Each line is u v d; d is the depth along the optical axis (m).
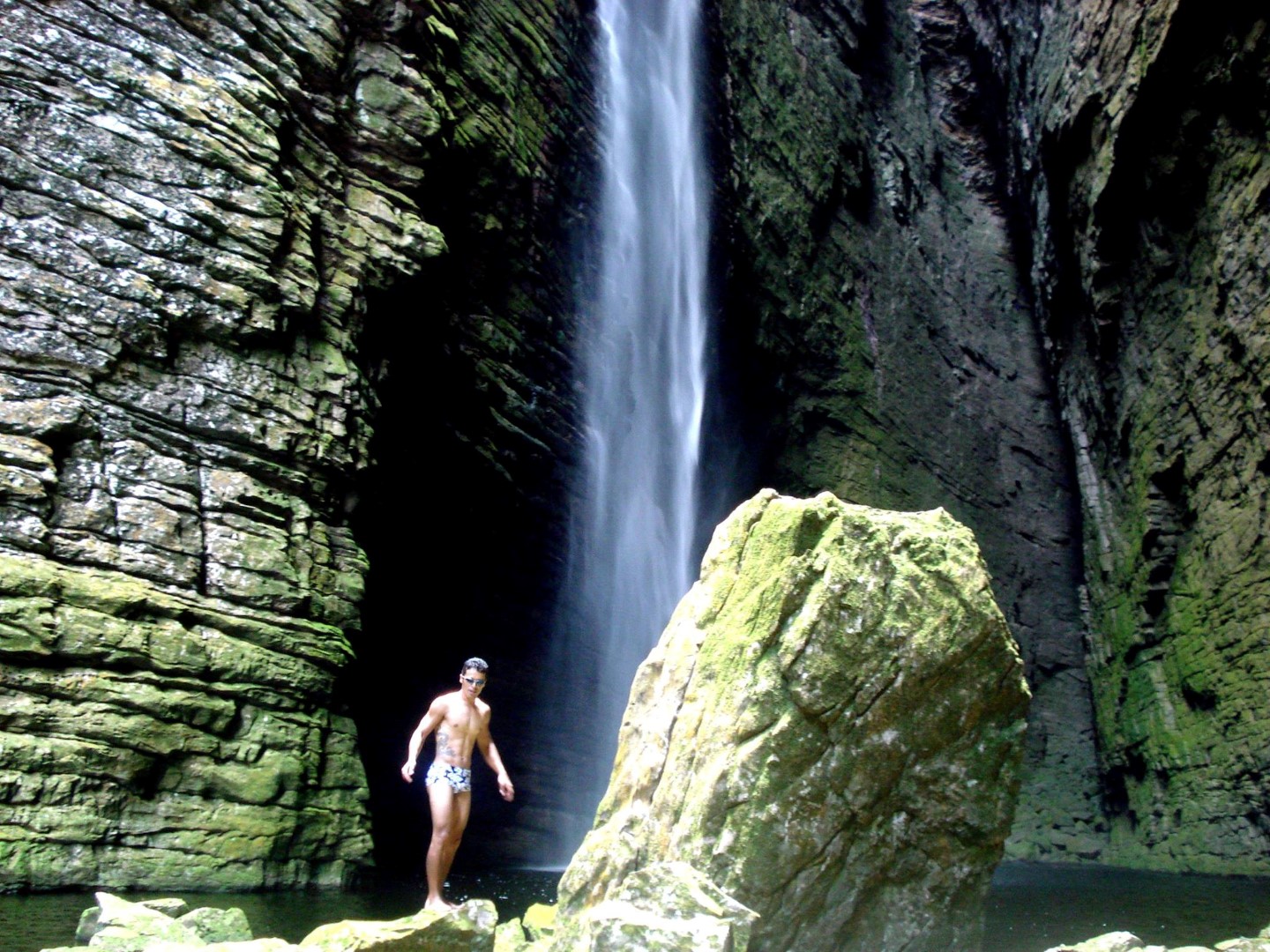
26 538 9.40
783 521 5.84
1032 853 26.50
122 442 10.39
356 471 12.71
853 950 5.28
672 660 5.96
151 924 5.88
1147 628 23.25
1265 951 6.01
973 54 35.34
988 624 5.54
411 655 17.17
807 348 27.84
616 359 21.98
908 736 5.44
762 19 28.27
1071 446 30.53
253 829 9.97
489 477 18.03
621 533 22.95
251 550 11.10
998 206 36.16
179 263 11.26
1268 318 18.17
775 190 27.22
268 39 13.16
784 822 5.21
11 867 8.29
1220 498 20.08
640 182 22.83
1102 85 23.17
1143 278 22.98
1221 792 19.28
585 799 21.34
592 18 21.58
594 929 4.46
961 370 32.75
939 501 29.94
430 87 15.16
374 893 10.48
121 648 9.58
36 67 10.67
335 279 13.31
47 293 10.21
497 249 17.83
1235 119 19.47
